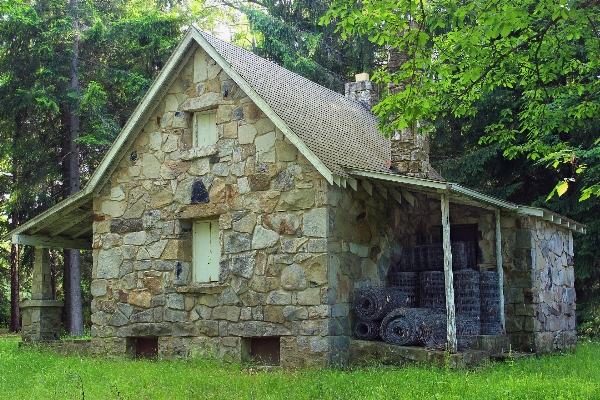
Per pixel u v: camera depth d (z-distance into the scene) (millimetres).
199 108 14023
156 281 14086
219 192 13508
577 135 20391
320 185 12289
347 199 12828
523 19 10141
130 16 28656
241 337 12859
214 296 13328
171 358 13648
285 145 12773
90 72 25875
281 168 12773
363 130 16531
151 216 14344
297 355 12117
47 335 16375
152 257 14211
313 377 10562
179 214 13961
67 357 14461
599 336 22141
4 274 34562
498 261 13820
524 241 14156
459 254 13711
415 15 10898
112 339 14445
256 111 13242
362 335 12359
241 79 13062
